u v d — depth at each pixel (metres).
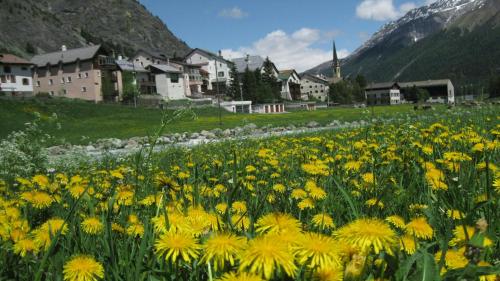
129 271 2.53
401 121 19.44
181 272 2.33
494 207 3.28
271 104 111.69
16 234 2.97
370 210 3.74
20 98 70.94
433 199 3.83
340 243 1.73
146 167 5.99
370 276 1.84
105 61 105.00
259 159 7.93
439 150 6.96
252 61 167.12
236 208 3.27
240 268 1.50
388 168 5.42
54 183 5.57
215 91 150.50
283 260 1.50
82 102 81.88
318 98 188.25
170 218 2.19
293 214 3.74
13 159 9.45
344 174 5.36
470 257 1.95
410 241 2.32
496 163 5.25
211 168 7.23
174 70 118.69
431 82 199.38
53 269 2.54
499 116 14.96
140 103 96.81
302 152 8.46
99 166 11.04
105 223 3.13
